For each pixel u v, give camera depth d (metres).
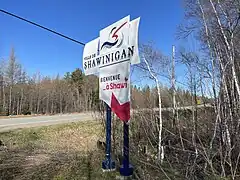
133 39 4.47
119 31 4.86
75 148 7.29
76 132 10.84
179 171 4.91
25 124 13.83
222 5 6.46
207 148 5.05
